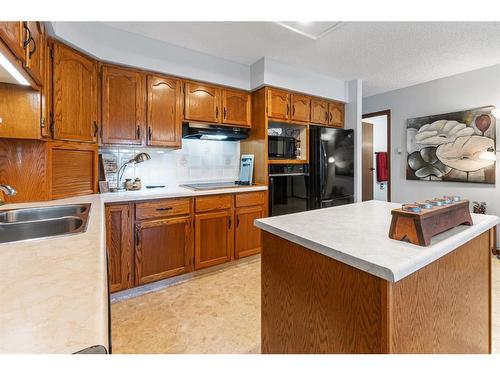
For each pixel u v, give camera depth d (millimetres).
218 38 2383
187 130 2676
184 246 2412
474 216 1311
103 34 2133
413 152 3605
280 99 3023
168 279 2381
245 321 1821
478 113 3020
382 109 4004
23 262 720
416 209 956
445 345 1012
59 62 1823
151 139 2430
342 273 896
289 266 1109
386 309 765
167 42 2457
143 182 2730
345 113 3639
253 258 2953
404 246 886
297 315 1074
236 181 3170
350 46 2533
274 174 2986
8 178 1746
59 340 407
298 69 3082
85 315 475
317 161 3221
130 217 2123
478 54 2688
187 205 2416
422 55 2715
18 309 487
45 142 1813
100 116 2201
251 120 3107
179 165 2949
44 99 1703
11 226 1365
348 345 878
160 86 2479
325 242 936
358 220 1271
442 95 3359
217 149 3217
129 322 1809
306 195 3281
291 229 1112
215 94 2820
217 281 2445
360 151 3525
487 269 1293
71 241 916
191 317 1868
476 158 3039
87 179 2154
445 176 3287
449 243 915
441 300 986
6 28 1061
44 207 1609
